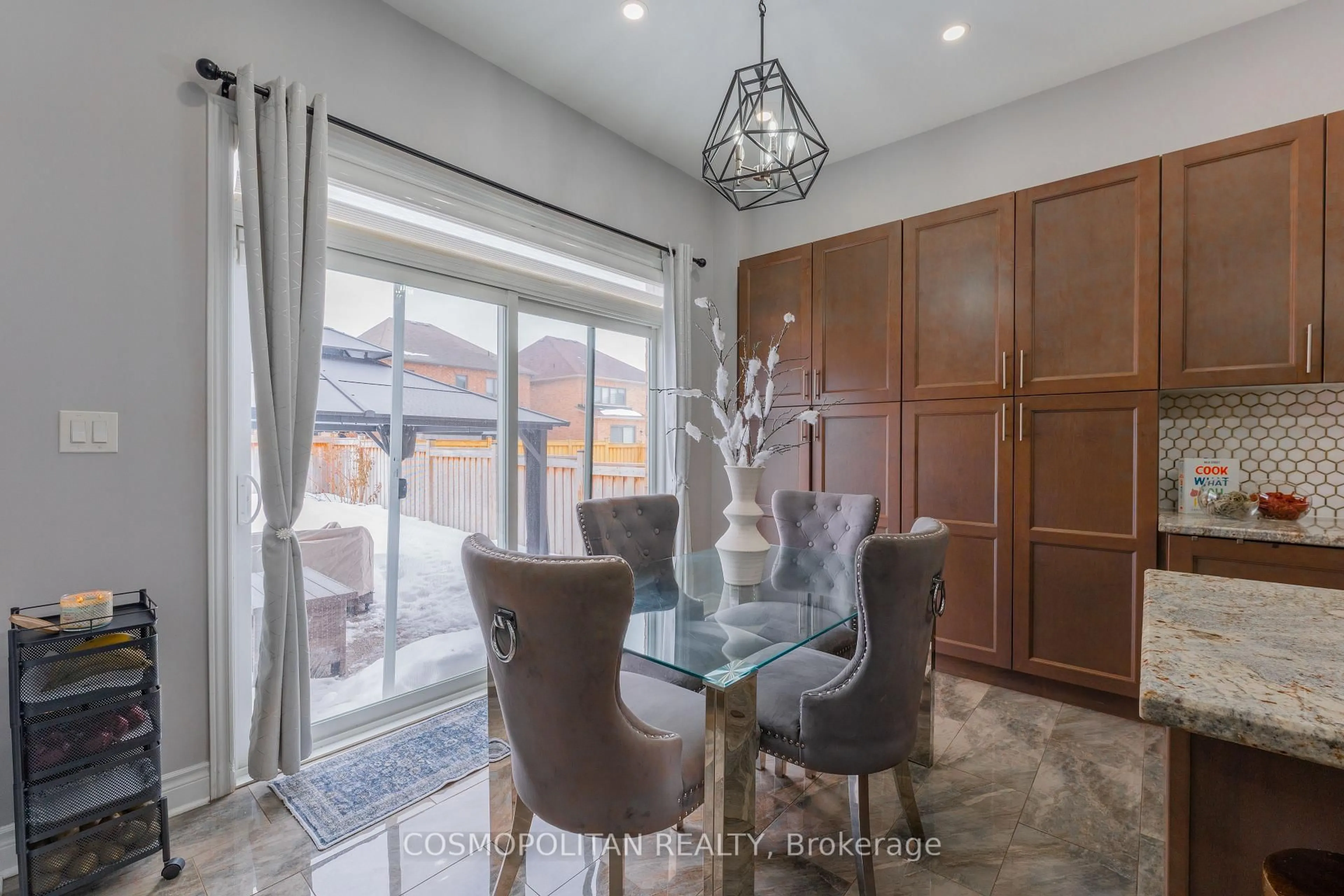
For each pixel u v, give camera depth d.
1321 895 0.60
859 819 1.44
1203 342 2.22
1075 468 2.47
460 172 2.39
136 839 1.47
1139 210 2.34
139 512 1.67
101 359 1.60
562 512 3.07
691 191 3.64
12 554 1.48
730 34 2.36
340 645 2.24
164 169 1.69
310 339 1.90
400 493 2.41
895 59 2.52
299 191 1.87
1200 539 2.16
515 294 2.78
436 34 2.34
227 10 1.81
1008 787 1.90
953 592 2.78
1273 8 2.23
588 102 2.84
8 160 1.46
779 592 1.90
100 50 1.59
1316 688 0.65
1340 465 2.24
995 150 2.91
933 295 2.87
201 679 1.77
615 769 1.13
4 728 1.45
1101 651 2.41
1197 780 0.75
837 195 3.44
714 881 1.27
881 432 3.04
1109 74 2.61
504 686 1.18
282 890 1.45
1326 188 2.01
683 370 3.41
